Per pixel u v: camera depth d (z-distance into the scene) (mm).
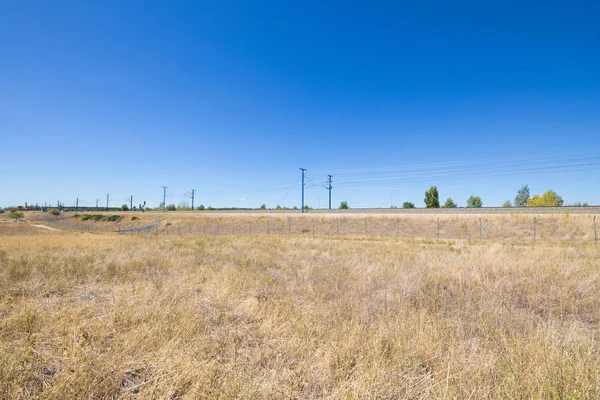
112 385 3254
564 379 3201
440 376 3408
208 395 3006
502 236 31031
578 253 14664
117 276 9086
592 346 4188
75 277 8695
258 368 3754
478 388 3146
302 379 3457
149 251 14938
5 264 10039
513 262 10523
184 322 4840
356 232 39438
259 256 14047
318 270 10352
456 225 35594
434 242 24875
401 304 6148
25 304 5770
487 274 8906
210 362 3723
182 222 54969
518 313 5891
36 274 8852
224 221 52406
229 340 4480
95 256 12391
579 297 6891
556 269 9281
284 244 21281
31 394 3092
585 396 2922
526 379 3225
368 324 5000
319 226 44031
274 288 7711
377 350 3895
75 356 3664
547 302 6625
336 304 6172
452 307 6445
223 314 5598
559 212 34656
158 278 8617
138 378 3490
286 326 5004
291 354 4082
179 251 15562
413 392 3178
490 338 4637
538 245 21859
